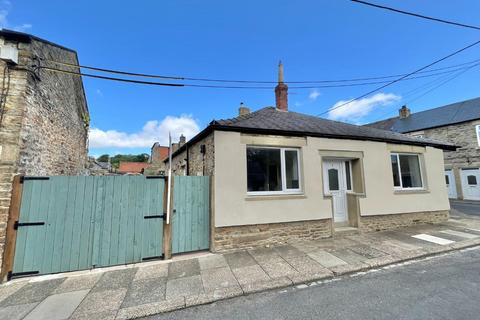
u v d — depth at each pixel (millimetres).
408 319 3055
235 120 7188
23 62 4762
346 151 7699
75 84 8539
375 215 7836
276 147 6875
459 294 3660
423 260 5238
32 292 3980
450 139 17375
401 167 8828
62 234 4875
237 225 6051
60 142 7133
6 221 4461
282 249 6066
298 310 3373
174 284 4207
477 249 5926
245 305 3572
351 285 4109
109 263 5105
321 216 7004
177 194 5828
